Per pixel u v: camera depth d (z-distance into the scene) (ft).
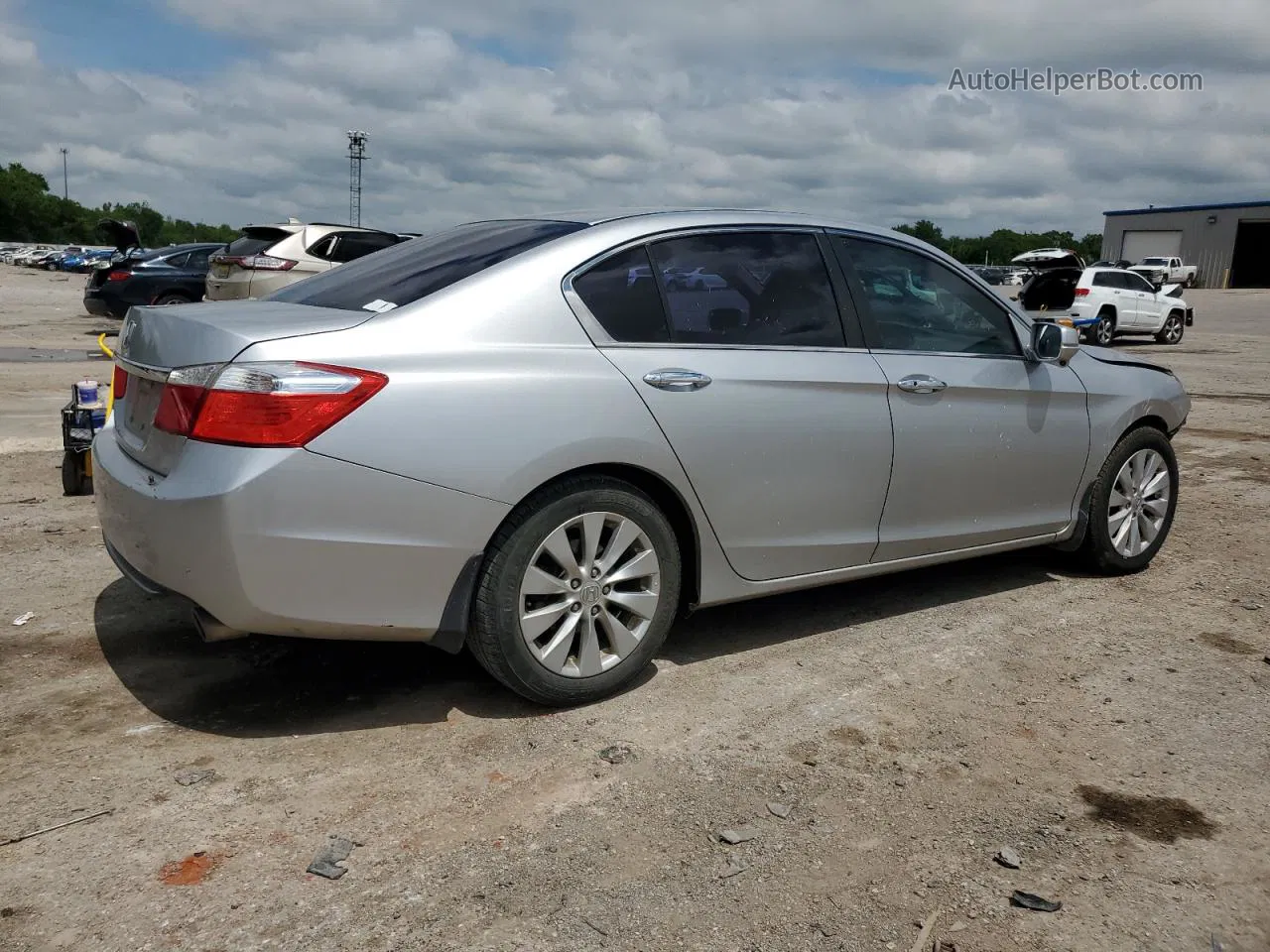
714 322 11.85
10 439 24.48
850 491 12.75
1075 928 7.74
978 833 8.99
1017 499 14.76
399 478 9.62
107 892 7.82
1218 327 96.17
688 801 9.39
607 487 10.89
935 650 13.23
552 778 9.72
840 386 12.47
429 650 12.80
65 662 12.05
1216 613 14.84
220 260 43.01
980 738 10.78
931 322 13.91
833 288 12.96
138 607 13.87
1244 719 11.34
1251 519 20.47
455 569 10.07
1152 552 16.79
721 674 12.28
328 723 10.74
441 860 8.38
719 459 11.53
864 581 16.15
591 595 11.00
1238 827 9.18
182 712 10.89
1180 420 16.98
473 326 10.31
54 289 120.37
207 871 8.13
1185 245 203.82
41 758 9.82
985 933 7.66
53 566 15.44
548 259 10.96
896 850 8.71
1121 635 13.88
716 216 12.42
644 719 11.02
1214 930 7.77
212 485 9.17
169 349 10.10
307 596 9.52
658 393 11.07
